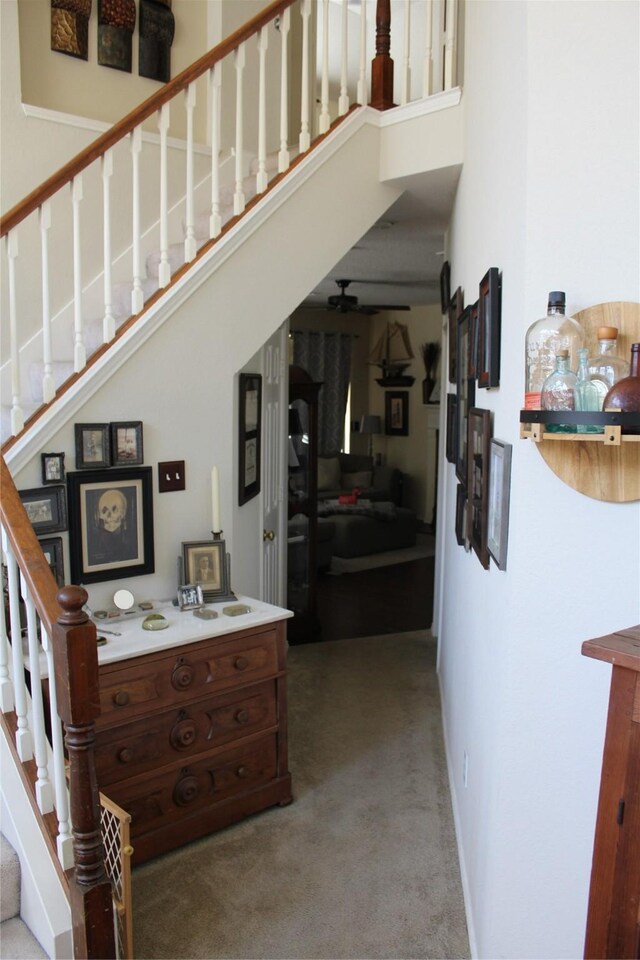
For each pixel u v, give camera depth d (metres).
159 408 2.79
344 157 3.32
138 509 2.75
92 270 3.49
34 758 1.86
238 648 2.62
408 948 2.08
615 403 1.33
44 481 2.49
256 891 2.32
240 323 3.01
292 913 2.22
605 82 1.51
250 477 3.66
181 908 2.24
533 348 1.49
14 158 3.21
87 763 1.54
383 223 4.27
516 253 1.70
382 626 5.18
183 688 2.48
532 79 1.56
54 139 3.33
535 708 1.67
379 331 9.48
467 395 2.65
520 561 1.65
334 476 8.59
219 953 2.05
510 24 1.84
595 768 1.63
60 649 1.49
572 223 1.55
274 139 4.23
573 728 1.64
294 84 4.46
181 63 4.00
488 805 1.84
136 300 2.74
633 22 1.48
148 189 3.69
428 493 9.10
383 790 2.96
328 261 3.31
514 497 1.68
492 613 1.95
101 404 2.63
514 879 1.73
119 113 3.75
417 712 3.70
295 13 4.38
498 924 1.76
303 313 8.85
